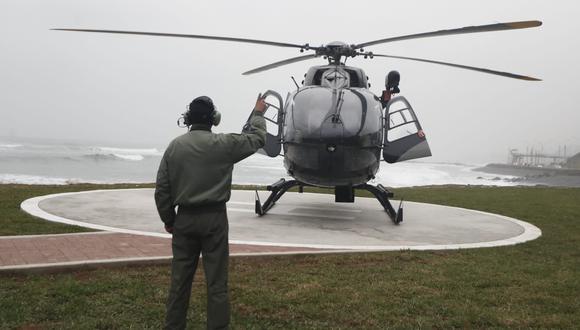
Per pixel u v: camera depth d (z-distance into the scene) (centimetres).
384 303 426
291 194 1449
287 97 929
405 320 387
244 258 575
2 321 352
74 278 466
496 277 527
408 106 947
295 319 385
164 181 321
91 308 389
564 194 1823
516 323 385
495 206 1356
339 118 786
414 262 594
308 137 784
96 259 524
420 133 922
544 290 482
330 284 481
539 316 403
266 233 777
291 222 907
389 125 919
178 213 324
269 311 403
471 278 520
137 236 673
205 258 320
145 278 476
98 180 3709
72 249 572
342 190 920
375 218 1009
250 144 334
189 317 378
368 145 801
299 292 449
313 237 757
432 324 379
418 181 5853
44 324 353
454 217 1078
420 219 1025
